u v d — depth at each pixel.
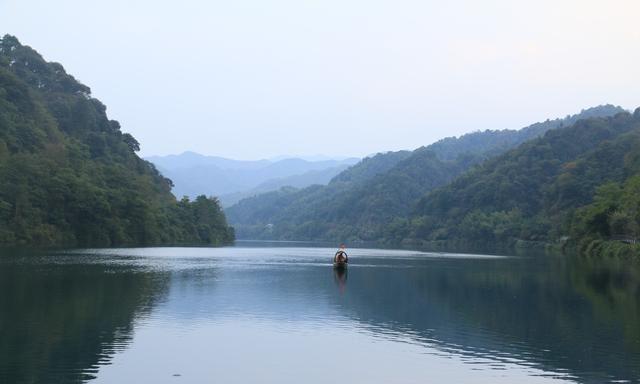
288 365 33.69
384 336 41.62
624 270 97.25
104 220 172.88
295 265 110.94
